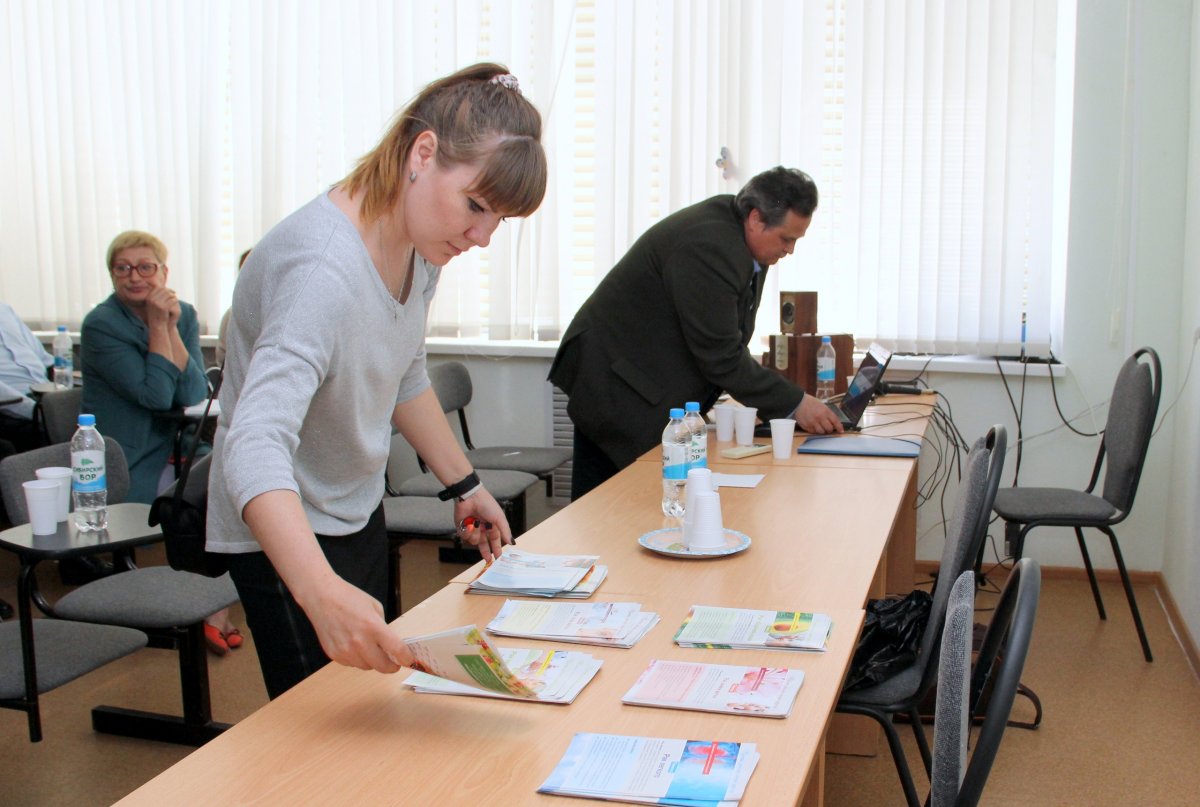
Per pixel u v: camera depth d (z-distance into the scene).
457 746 1.18
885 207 4.06
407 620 1.59
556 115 4.35
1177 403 3.87
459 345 4.56
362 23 4.47
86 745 2.80
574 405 3.16
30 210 5.17
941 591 1.90
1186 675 3.22
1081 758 2.69
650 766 1.12
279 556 1.21
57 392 3.78
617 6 4.19
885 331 4.12
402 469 4.66
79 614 2.58
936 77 3.96
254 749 1.18
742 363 2.94
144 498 3.89
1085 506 3.35
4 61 5.07
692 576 1.79
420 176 1.36
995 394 4.09
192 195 4.82
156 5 4.77
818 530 2.07
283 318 1.33
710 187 4.19
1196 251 3.55
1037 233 3.95
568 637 1.49
